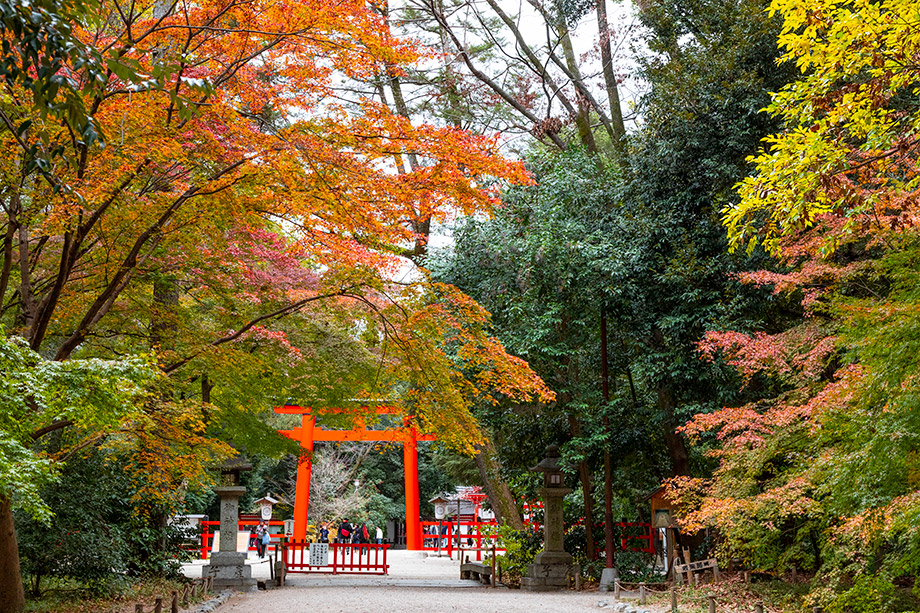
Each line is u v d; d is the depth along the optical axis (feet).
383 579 66.23
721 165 50.75
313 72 31.22
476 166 31.14
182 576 53.98
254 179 29.63
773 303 52.95
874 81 24.08
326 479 109.91
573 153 64.13
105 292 33.01
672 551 54.85
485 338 37.68
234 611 41.96
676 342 53.42
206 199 30.50
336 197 29.22
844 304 31.50
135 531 50.34
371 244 33.09
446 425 39.55
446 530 123.24
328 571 71.97
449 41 71.61
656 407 61.52
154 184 31.30
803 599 35.81
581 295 57.52
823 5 23.59
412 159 63.16
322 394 53.26
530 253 55.42
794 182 24.32
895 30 22.82
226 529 55.77
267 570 76.02
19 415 22.44
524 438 64.13
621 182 59.00
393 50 29.91
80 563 43.34
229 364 39.19
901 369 26.35
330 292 37.68
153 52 27.32
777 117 50.34
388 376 45.83
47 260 36.50
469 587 58.34
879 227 32.01
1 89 23.49
